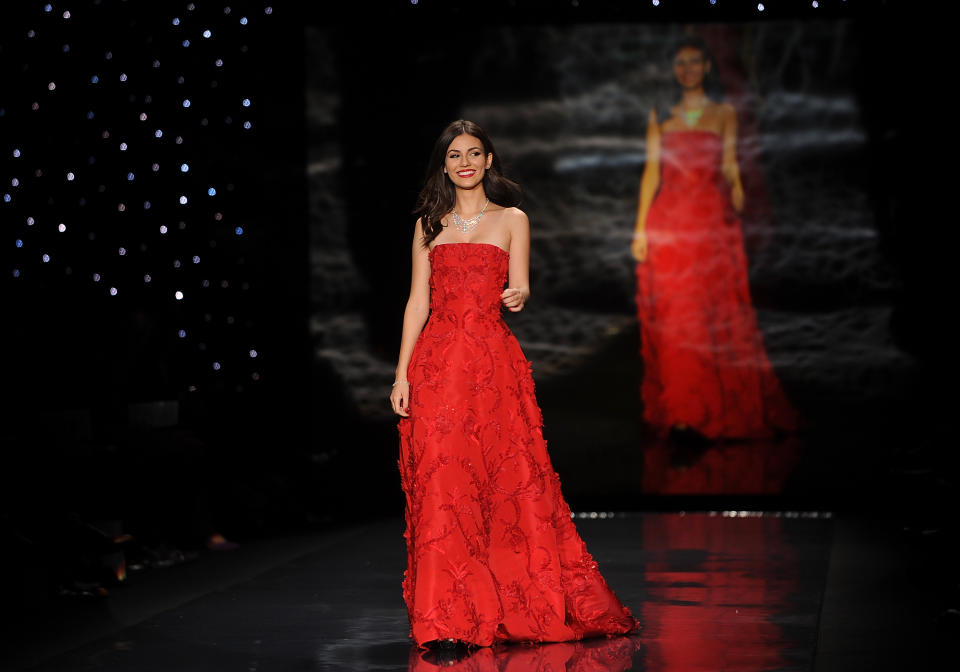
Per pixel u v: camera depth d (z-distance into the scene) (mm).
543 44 23047
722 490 22625
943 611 11633
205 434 18547
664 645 10227
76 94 20250
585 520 20828
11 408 16547
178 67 21984
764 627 10969
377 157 23375
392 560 15852
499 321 11195
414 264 11453
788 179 22609
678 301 22797
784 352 22578
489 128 23156
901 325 22234
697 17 23094
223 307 23203
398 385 11172
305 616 11828
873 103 22328
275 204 23672
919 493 18203
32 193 20031
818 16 22609
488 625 10305
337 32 23375
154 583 14117
